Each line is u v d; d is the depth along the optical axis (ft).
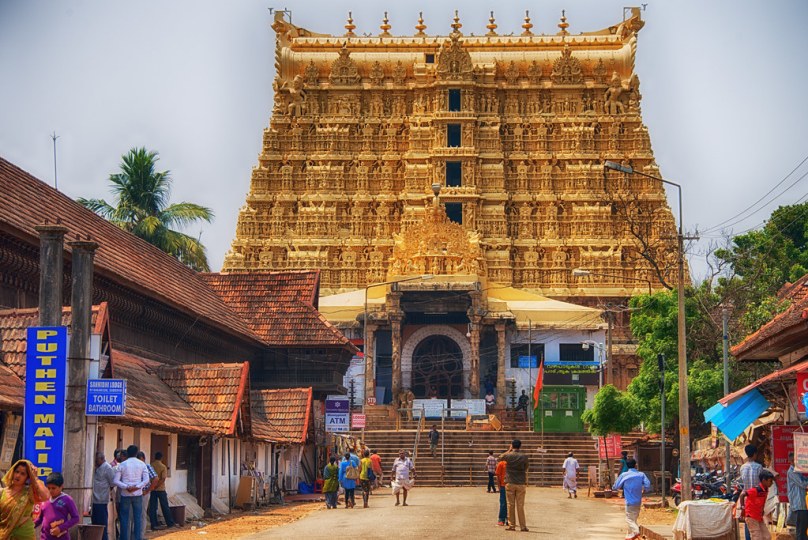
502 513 127.13
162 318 155.22
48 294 88.74
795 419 112.27
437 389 306.76
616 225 347.15
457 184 348.18
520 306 305.73
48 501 74.64
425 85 354.33
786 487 100.48
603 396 199.00
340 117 355.97
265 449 178.50
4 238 112.37
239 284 209.05
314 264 343.05
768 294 230.89
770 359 125.90
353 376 299.38
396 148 354.74
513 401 296.92
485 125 352.49
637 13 361.51
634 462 114.62
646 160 351.25
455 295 296.92
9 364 102.89
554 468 237.66
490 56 360.28
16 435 99.45
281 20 366.84
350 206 351.25
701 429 217.77
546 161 352.69
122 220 297.53
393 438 250.78
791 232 341.62
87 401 89.20
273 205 352.69
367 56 360.69
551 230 345.72
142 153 301.22
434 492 208.54
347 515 144.46
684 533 96.68
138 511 99.55
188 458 144.46
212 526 129.08
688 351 208.23
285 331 201.98
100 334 98.99
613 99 355.97
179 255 294.87
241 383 145.38
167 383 145.89
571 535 116.78
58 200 143.74
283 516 147.02
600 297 335.47
